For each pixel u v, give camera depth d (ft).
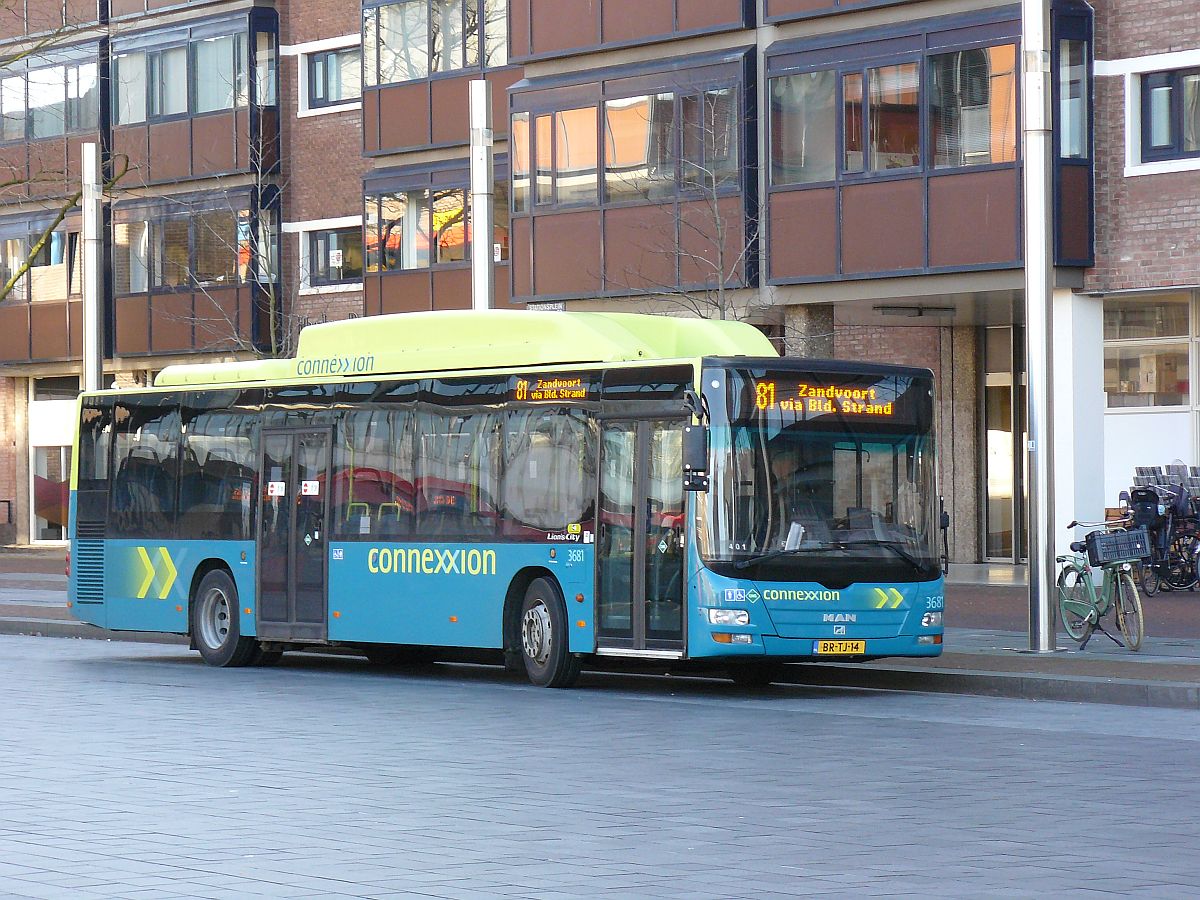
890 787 50.06
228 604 93.86
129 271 199.11
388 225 175.42
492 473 82.74
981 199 122.52
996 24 121.80
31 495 220.64
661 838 42.01
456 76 168.25
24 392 221.05
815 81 131.03
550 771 53.42
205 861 39.09
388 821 44.42
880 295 128.88
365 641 87.45
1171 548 117.91
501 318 83.76
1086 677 74.28
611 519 77.82
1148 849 40.50
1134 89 122.62
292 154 191.11
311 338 92.43
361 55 175.42
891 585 76.38
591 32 144.56
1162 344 129.39
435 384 85.51
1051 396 85.56
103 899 35.09
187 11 195.11
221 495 94.63
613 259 143.13
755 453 75.00
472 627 83.10
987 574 140.26
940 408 152.87
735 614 73.92
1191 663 79.56
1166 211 120.67
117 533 99.81
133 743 60.13
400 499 86.43
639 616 76.64
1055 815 45.19
